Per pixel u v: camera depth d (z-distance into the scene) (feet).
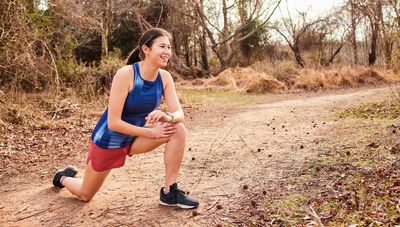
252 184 13.38
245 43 88.07
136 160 17.49
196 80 63.72
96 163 11.53
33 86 32.78
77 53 70.44
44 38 35.55
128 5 71.00
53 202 12.79
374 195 11.25
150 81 11.10
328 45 89.04
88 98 35.45
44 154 19.74
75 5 42.65
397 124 19.85
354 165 13.91
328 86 55.36
